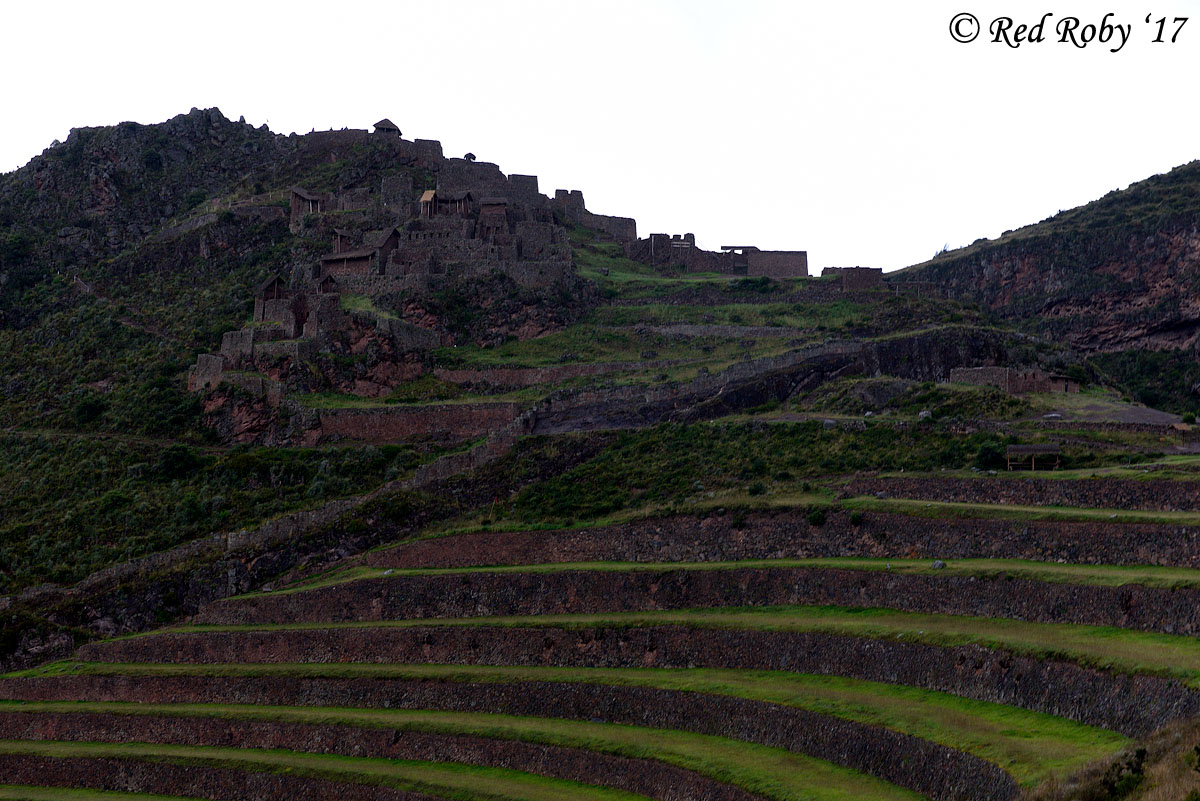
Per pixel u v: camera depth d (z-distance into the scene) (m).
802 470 184.75
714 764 128.50
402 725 152.50
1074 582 131.00
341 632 173.25
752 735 134.00
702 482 188.00
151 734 166.75
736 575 159.12
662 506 181.25
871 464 181.38
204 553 196.38
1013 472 163.75
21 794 161.62
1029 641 125.50
